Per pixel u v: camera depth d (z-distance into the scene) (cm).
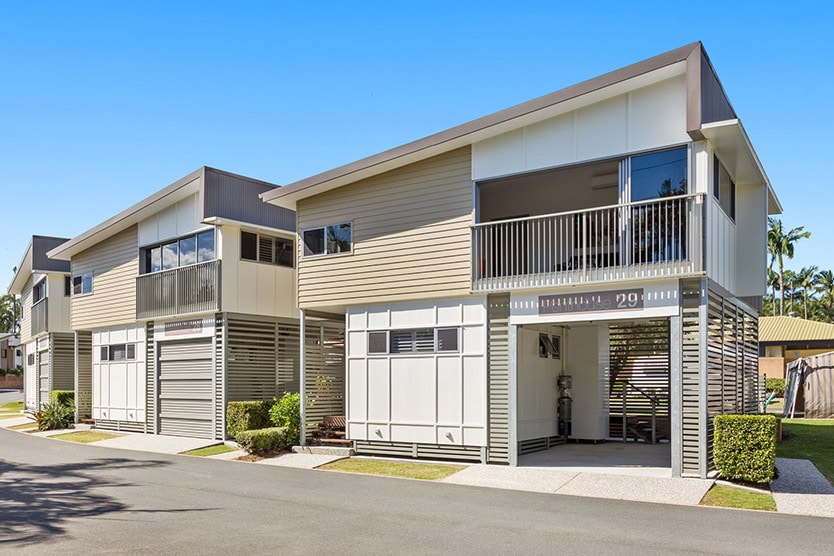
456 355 1433
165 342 2114
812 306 7700
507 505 1016
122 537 832
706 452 1162
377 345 1551
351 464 1448
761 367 4031
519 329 1496
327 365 1808
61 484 1240
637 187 1258
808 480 1171
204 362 1958
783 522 896
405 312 1514
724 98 1339
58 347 2936
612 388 1791
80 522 921
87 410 2573
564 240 1692
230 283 1912
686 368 1179
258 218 1973
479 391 1398
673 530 853
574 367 1733
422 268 1483
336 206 1638
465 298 1430
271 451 1636
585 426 1703
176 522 915
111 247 2402
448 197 1463
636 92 1254
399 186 1538
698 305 1173
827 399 2467
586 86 1251
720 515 938
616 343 1791
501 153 1400
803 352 4169
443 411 1443
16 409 3806
